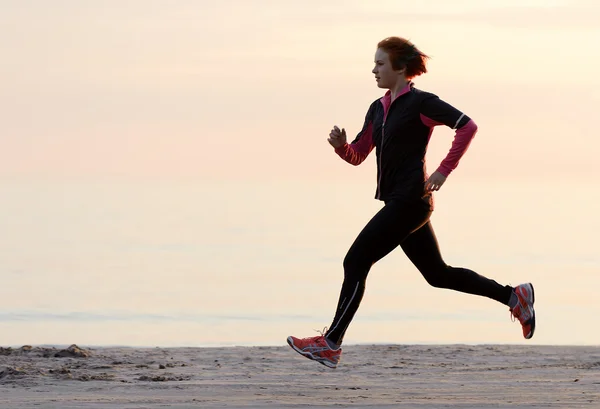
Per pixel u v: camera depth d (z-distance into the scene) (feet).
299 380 61.16
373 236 50.62
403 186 50.47
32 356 69.67
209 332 118.11
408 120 50.44
